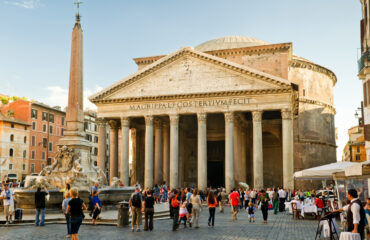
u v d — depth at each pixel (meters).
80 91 22.64
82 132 22.84
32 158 70.44
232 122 45.38
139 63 62.66
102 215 21.53
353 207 10.20
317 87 68.81
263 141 59.91
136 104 49.16
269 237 15.63
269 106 44.12
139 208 17.14
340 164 23.33
